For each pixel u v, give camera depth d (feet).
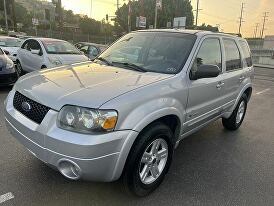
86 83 10.63
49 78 11.34
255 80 53.01
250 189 12.55
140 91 10.32
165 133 11.18
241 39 18.97
